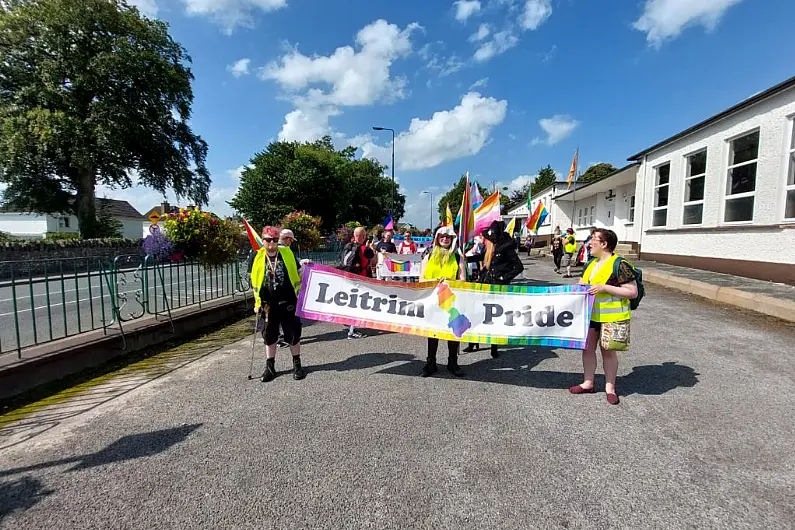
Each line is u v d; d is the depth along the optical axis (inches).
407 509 95.9
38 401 158.4
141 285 241.6
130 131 1037.2
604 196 892.6
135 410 149.9
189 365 201.5
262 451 121.2
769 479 105.8
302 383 176.9
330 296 186.9
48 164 1054.4
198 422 140.1
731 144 420.5
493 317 173.6
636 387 167.3
